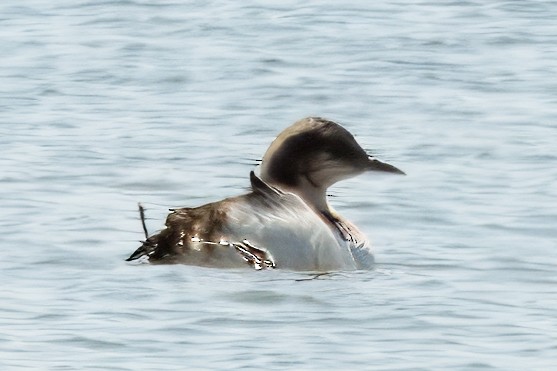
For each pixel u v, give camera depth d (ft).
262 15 100.17
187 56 87.97
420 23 97.55
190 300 43.19
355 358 38.60
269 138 68.59
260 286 44.55
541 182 59.77
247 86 80.28
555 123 71.00
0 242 49.67
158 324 41.11
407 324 41.47
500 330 41.04
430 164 63.00
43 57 87.76
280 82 81.10
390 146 66.74
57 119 71.72
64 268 46.57
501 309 43.11
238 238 46.26
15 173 59.98
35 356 38.60
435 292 44.83
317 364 38.14
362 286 45.11
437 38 92.63
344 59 86.89
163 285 44.47
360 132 69.87
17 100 76.38
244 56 87.76
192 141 67.21
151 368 37.76
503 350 39.37
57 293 43.78
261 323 41.32
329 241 46.88
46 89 79.30
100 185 58.70
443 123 71.41
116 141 66.69
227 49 89.76
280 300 43.45
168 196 57.67
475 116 72.69
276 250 46.21
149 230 51.96
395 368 37.93
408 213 55.11
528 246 50.44
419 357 38.75
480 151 65.31
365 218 54.60
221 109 74.79
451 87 79.66
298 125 49.34
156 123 71.10
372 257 48.47
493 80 81.25
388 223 53.93
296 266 46.29
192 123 71.36
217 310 42.34
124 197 56.90
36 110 73.92
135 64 85.97
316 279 45.85
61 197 56.44
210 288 44.19
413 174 61.05
